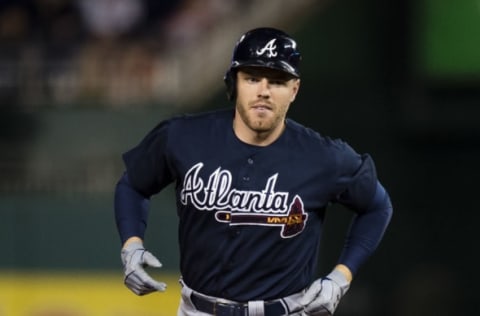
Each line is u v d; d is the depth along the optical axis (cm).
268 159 1617
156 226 4706
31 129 5281
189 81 5369
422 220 5534
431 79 5434
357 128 5497
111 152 5234
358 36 5462
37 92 5356
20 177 5062
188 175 1631
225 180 1616
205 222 1631
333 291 1648
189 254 1666
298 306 1667
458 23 5356
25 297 4791
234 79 1614
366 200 1697
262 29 1609
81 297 4784
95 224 4822
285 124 1652
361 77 5481
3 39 5494
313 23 5466
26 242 4819
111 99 5350
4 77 5381
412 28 5422
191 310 1700
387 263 5519
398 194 5541
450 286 5491
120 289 4772
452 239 5525
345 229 5312
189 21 5600
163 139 1661
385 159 5512
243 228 1619
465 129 5456
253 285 1647
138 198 1744
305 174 1620
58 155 5222
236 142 1625
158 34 5566
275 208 1616
